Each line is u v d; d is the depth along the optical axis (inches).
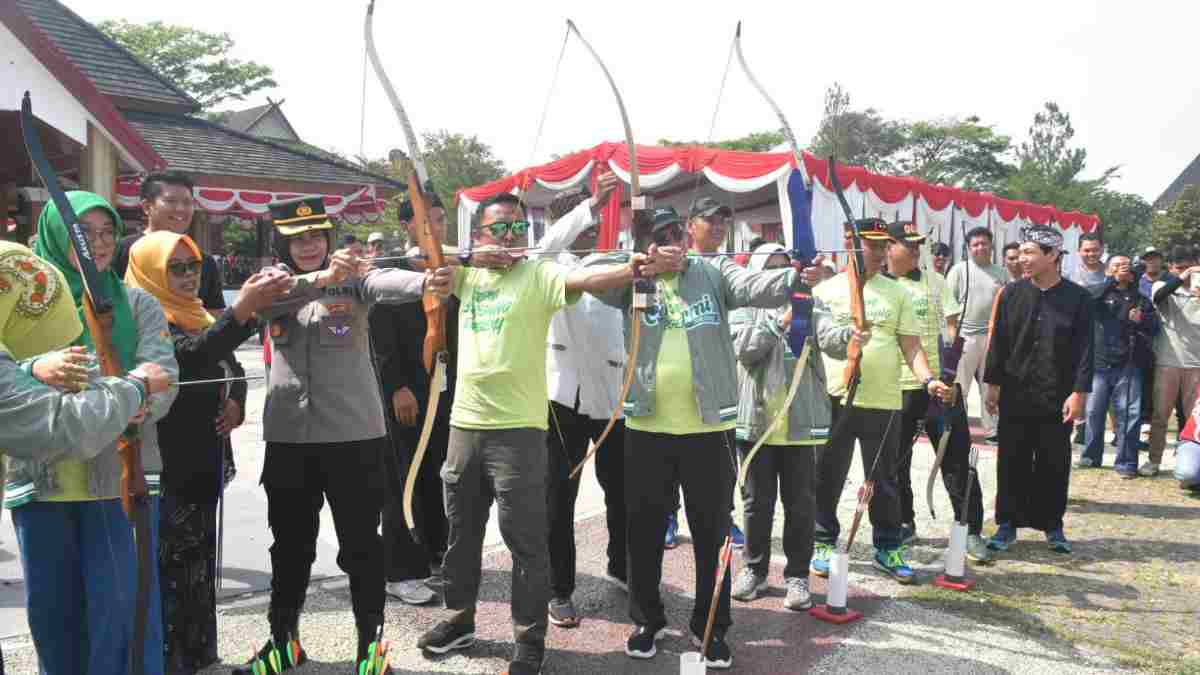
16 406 75.7
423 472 161.5
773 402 155.0
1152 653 142.3
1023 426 196.4
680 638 145.1
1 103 231.3
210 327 110.2
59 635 96.5
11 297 83.8
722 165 398.3
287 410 119.0
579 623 151.3
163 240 113.4
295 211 121.2
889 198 477.1
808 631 149.5
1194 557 194.5
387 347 154.8
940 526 217.8
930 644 144.6
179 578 120.7
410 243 170.6
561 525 149.6
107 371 85.9
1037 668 135.9
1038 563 190.4
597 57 116.8
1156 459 280.4
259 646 134.7
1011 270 318.0
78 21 657.0
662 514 135.7
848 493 245.9
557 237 156.2
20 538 94.8
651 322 134.2
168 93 674.2
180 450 117.7
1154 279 319.9
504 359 122.6
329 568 175.0
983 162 2800.2
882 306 173.0
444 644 133.8
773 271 129.8
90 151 260.2
